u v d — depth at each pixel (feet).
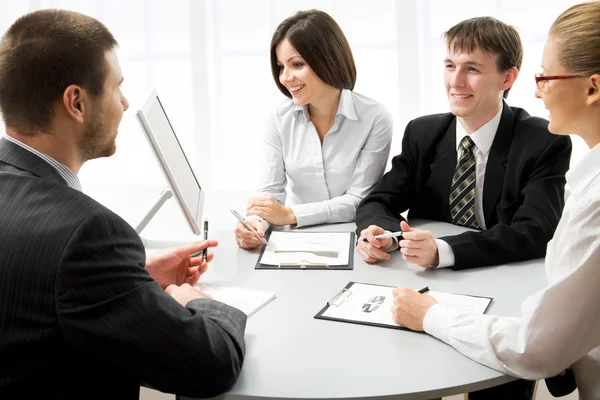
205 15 10.48
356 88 10.25
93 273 3.25
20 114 3.58
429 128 7.01
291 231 6.81
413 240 5.49
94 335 3.23
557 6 9.23
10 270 3.21
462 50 6.22
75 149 3.76
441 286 5.14
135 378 3.59
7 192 3.43
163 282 5.03
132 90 11.08
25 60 3.51
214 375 3.51
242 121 10.82
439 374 3.77
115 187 11.28
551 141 6.25
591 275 3.56
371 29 10.01
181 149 6.31
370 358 3.97
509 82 6.36
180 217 9.64
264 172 7.88
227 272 5.58
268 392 3.61
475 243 5.57
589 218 3.61
